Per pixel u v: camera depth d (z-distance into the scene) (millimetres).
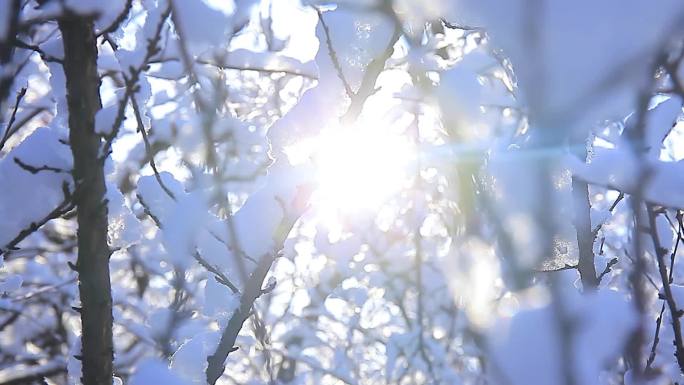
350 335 3893
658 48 1259
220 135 1812
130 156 2975
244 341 3096
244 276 1598
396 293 3467
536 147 1277
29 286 3059
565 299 1303
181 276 2934
